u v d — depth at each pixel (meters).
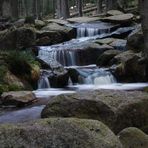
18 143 3.79
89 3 63.28
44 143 3.83
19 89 14.98
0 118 10.67
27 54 18.14
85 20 29.38
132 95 7.75
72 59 21.61
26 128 3.88
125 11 32.78
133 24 27.44
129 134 5.71
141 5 11.70
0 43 24.08
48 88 16.78
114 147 4.00
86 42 24.00
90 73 18.20
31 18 27.00
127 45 20.81
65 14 41.56
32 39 23.73
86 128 4.01
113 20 27.94
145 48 12.05
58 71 17.36
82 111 7.47
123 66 17.92
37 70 16.91
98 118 7.32
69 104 7.59
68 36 25.98
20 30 23.64
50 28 26.17
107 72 18.31
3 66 15.62
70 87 17.06
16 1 33.16
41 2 61.75
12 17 31.89
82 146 3.88
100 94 7.77
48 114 7.71
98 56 21.42
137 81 17.98
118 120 7.23
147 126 7.48
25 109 11.75
